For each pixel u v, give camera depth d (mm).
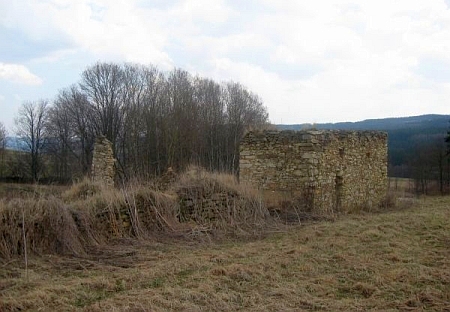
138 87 44438
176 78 45094
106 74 42906
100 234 9742
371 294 6809
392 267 8273
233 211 12609
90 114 42812
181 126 41344
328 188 16172
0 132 41312
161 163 40219
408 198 24297
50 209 9016
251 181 16219
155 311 5656
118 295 6359
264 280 7406
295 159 15414
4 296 6195
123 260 8531
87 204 10156
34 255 8367
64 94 43375
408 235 11586
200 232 11109
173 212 11648
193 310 5805
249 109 49156
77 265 8023
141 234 10430
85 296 6332
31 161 38750
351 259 8867
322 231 11930
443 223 13273
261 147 16125
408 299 6434
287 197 15188
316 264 8516
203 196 12688
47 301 6059
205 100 46062
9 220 8398
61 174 36906
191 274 7625
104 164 17922
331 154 16406
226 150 43812
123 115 43344
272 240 10992
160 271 7633
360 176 18828
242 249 9742
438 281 7391
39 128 42188
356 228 12438
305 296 6613
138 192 11219
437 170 42469
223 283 7133
